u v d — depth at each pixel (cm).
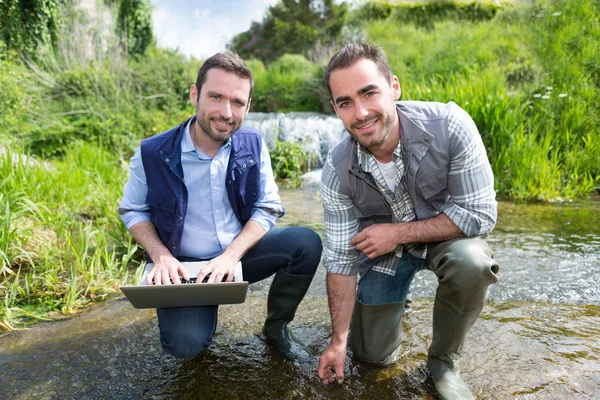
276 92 1241
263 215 204
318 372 186
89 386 186
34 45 984
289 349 210
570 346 206
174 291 161
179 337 176
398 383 186
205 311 185
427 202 186
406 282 198
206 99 181
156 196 193
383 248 179
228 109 181
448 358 180
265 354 210
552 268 296
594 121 569
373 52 167
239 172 199
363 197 188
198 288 160
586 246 334
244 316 250
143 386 186
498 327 226
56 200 416
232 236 206
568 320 231
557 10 838
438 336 178
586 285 269
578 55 707
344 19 1784
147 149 193
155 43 1379
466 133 174
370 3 1538
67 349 215
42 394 180
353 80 162
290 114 972
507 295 262
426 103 181
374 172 180
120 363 203
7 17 946
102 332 232
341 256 189
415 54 1069
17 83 777
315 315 252
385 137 169
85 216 421
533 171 500
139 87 912
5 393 181
